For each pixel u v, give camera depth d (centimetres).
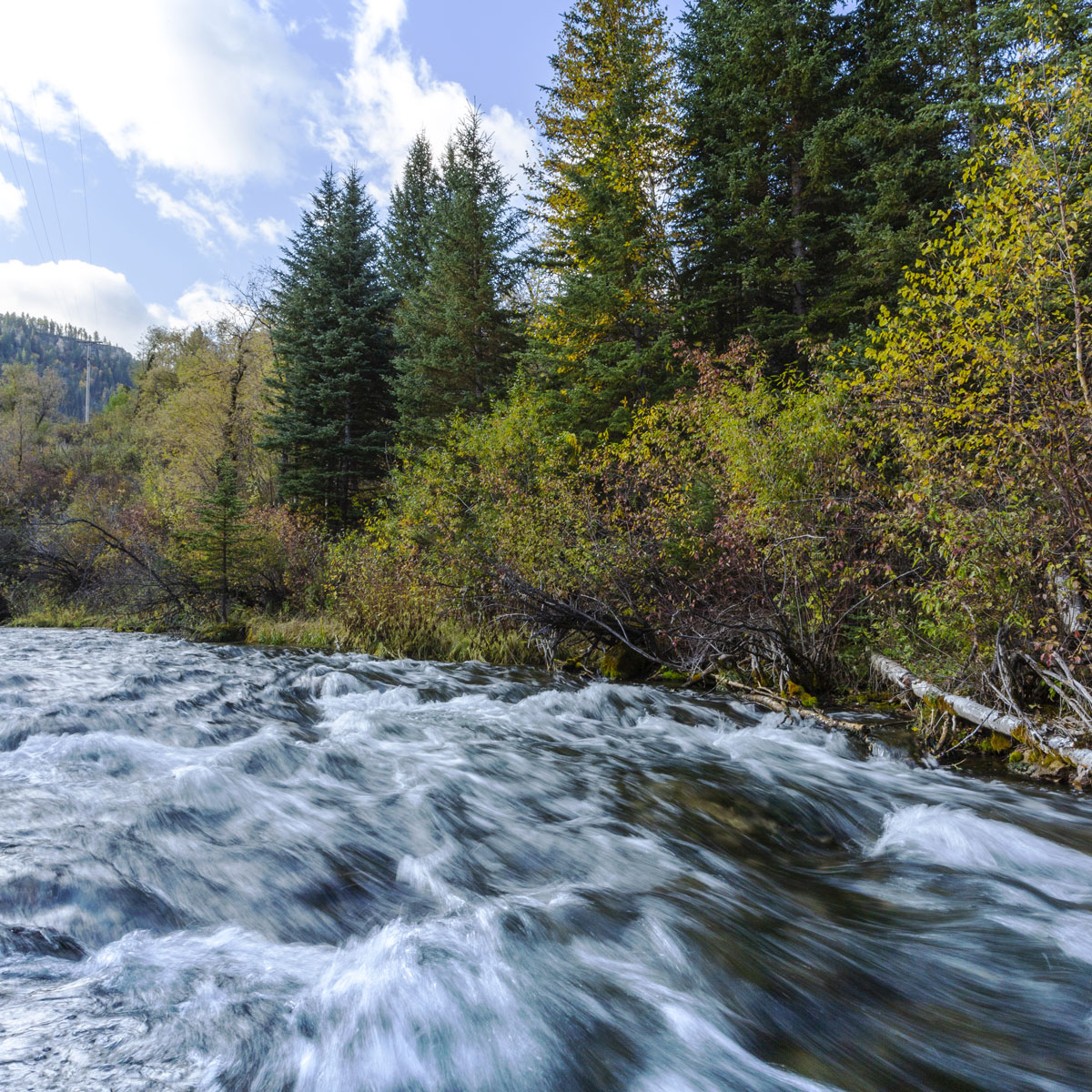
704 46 1823
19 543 2091
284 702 818
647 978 285
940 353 637
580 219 1648
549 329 1650
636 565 1118
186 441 3030
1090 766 561
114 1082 191
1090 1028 270
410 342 2208
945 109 1405
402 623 1314
